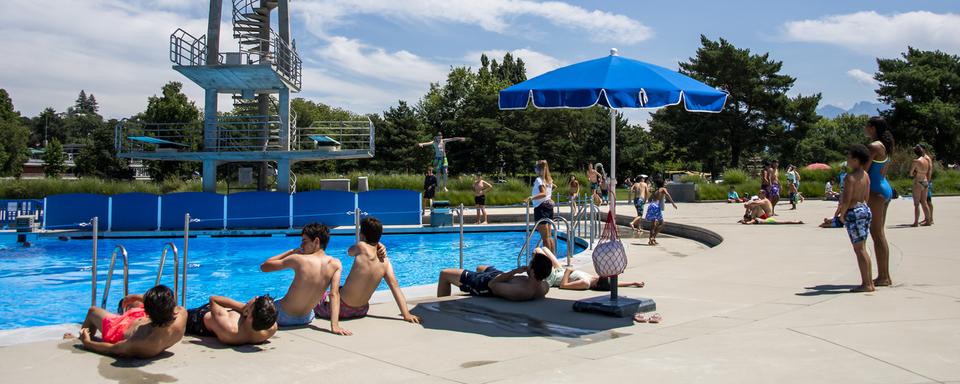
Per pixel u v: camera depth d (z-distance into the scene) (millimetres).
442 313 6988
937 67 71250
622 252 6867
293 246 19078
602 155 73438
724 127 65250
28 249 18109
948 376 4301
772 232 15359
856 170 7496
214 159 26641
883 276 7879
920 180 15250
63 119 188375
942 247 11375
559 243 18641
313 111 92562
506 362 5070
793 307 6805
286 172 27172
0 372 4777
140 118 62531
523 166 70875
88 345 5328
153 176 59781
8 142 84812
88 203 21688
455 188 35719
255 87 26781
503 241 20250
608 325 6352
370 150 27469
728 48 63156
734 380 4332
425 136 71812
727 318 6426
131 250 17984
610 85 6223
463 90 81125
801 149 72062
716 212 23859
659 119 72188
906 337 5348
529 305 7395
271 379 4711
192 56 24828
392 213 23203
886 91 70750
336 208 22938
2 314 9875
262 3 27984
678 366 4719
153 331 5094
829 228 16266
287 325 6332
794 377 4352
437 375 4766
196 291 11820
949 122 65875
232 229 22141
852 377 4320
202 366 5012
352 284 6594
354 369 4965
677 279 8969
